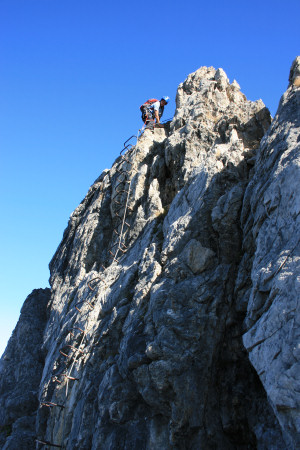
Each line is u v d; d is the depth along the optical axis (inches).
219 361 468.1
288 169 421.4
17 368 937.5
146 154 866.8
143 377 486.0
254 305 390.0
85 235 923.4
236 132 711.1
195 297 497.7
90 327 676.7
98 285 740.0
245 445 432.8
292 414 310.8
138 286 589.3
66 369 684.7
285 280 355.9
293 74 557.0
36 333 1005.2
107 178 982.4
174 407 446.6
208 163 619.8
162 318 498.9
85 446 533.0
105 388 534.6
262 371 344.2
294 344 323.9
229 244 524.7
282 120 509.4
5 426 831.1
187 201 615.2
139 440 472.4
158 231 667.4
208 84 860.6
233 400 444.1
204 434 436.1
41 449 689.0
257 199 471.5
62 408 646.5
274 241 402.3
